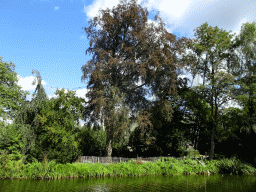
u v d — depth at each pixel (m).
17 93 28.72
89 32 25.05
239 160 22.64
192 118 30.03
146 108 25.00
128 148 30.45
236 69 28.14
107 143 24.02
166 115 24.45
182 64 24.50
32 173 15.52
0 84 27.36
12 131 17.41
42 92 21.00
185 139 28.34
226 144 29.25
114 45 25.66
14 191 11.84
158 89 24.47
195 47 28.80
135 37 23.11
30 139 18.52
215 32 27.52
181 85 28.30
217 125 26.39
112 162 20.50
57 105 20.36
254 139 25.61
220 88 25.81
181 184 14.84
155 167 19.55
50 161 16.94
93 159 20.44
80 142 21.66
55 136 18.25
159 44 24.02
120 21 24.44
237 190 13.32
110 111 20.94
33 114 20.64
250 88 24.95
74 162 19.03
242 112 25.41
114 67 22.17
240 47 28.22
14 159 16.62
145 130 23.42
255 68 26.81
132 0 24.91
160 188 13.40
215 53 27.53
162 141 27.81
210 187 14.06
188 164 21.69
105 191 12.23
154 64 22.28
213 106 28.52
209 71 28.84
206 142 30.78
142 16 24.56
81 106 22.23
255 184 15.33
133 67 22.31
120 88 23.33
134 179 16.27
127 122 21.22
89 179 15.80
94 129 23.50
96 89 22.27
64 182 14.54
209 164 22.05
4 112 26.48
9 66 29.72
